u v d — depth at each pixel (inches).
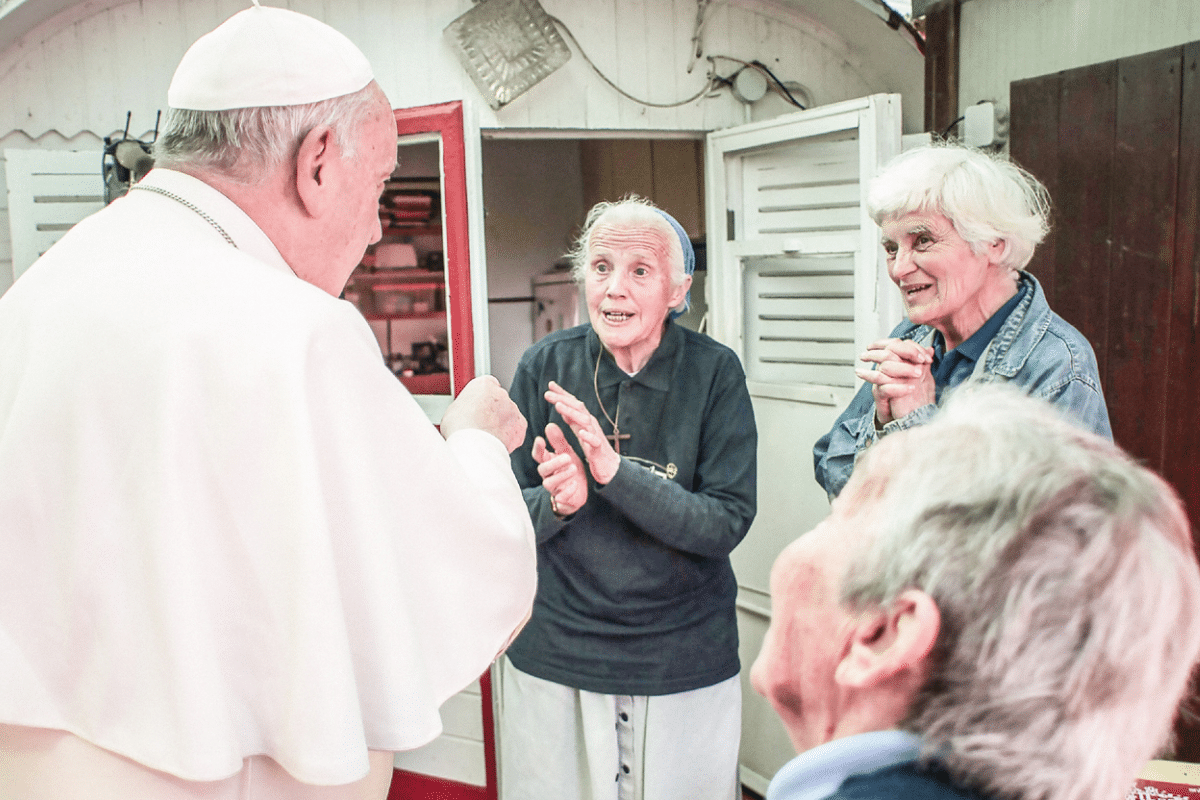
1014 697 16.6
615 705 68.2
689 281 69.4
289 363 31.1
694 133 114.4
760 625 103.6
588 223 71.2
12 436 31.8
